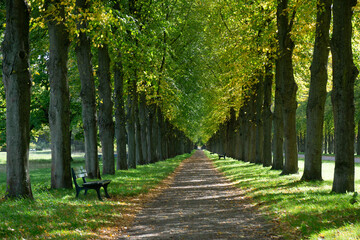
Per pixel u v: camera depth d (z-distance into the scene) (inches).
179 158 2183.8
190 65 1386.6
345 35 419.2
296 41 748.6
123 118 1009.5
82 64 662.5
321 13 523.8
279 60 804.0
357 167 973.2
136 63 735.1
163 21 876.0
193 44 1343.5
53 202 400.5
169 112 1622.8
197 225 343.6
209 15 1133.1
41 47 738.8
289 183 563.5
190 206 469.1
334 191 431.2
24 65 398.6
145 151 1427.2
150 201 523.2
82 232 294.2
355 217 283.9
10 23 390.6
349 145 423.8
